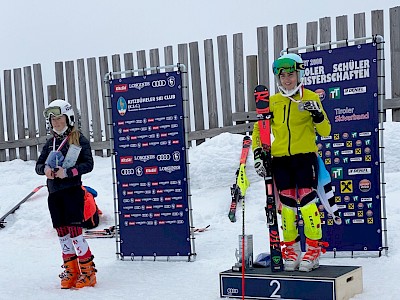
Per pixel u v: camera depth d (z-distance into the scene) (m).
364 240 5.93
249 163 8.96
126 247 6.64
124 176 6.67
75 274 5.36
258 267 4.76
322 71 6.03
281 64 4.54
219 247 6.72
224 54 9.95
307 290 4.25
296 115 4.53
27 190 9.80
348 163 5.98
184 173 6.40
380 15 8.90
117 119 6.70
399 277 4.89
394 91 8.95
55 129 5.29
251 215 7.91
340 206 6.01
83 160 5.29
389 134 8.71
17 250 7.37
